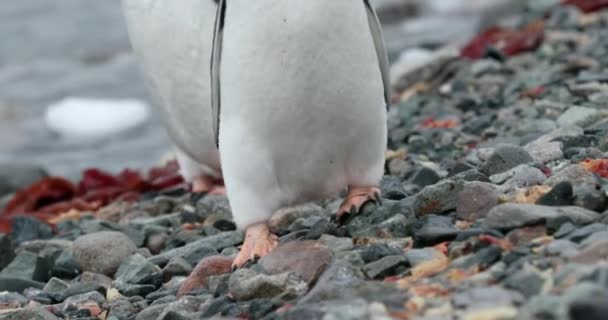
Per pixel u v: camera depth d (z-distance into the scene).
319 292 8.61
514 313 7.34
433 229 9.63
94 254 12.66
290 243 9.96
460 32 32.22
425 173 13.11
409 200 10.99
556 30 22.62
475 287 8.01
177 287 10.90
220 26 9.98
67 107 31.02
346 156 10.24
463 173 11.23
